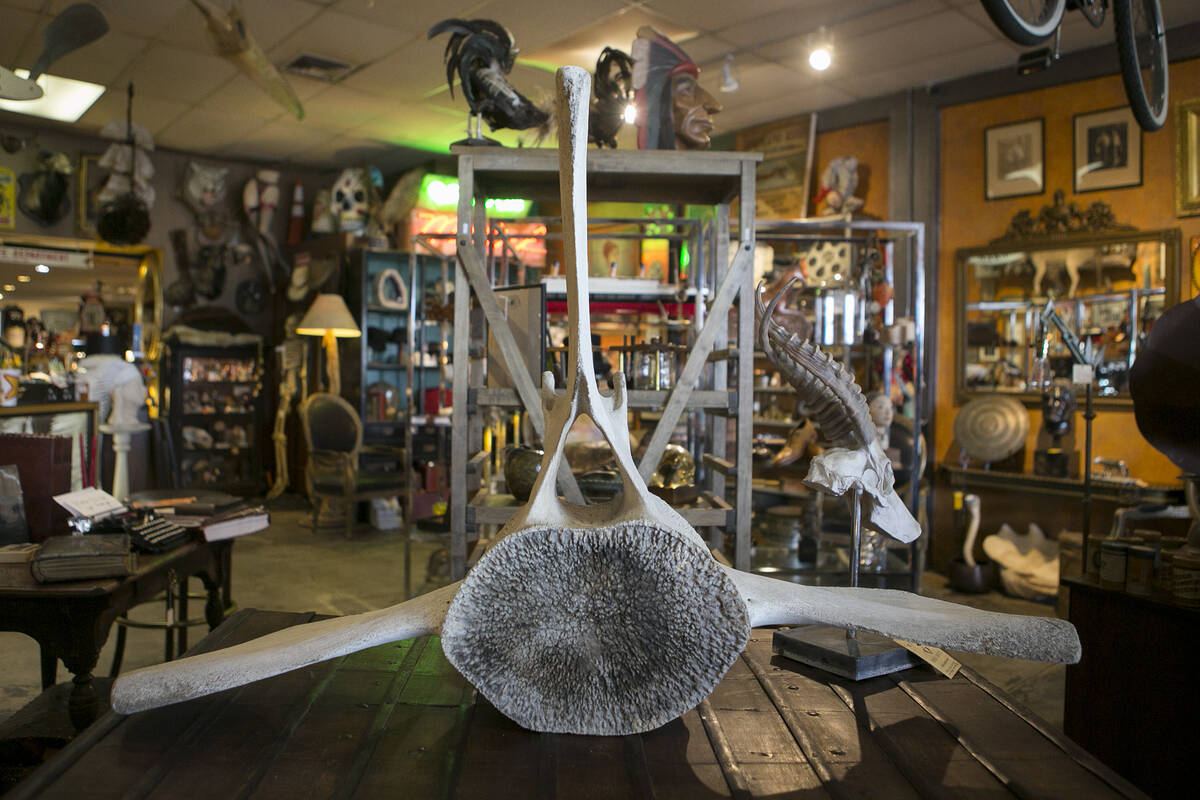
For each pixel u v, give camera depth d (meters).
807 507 4.13
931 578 5.05
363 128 6.63
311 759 1.14
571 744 1.20
